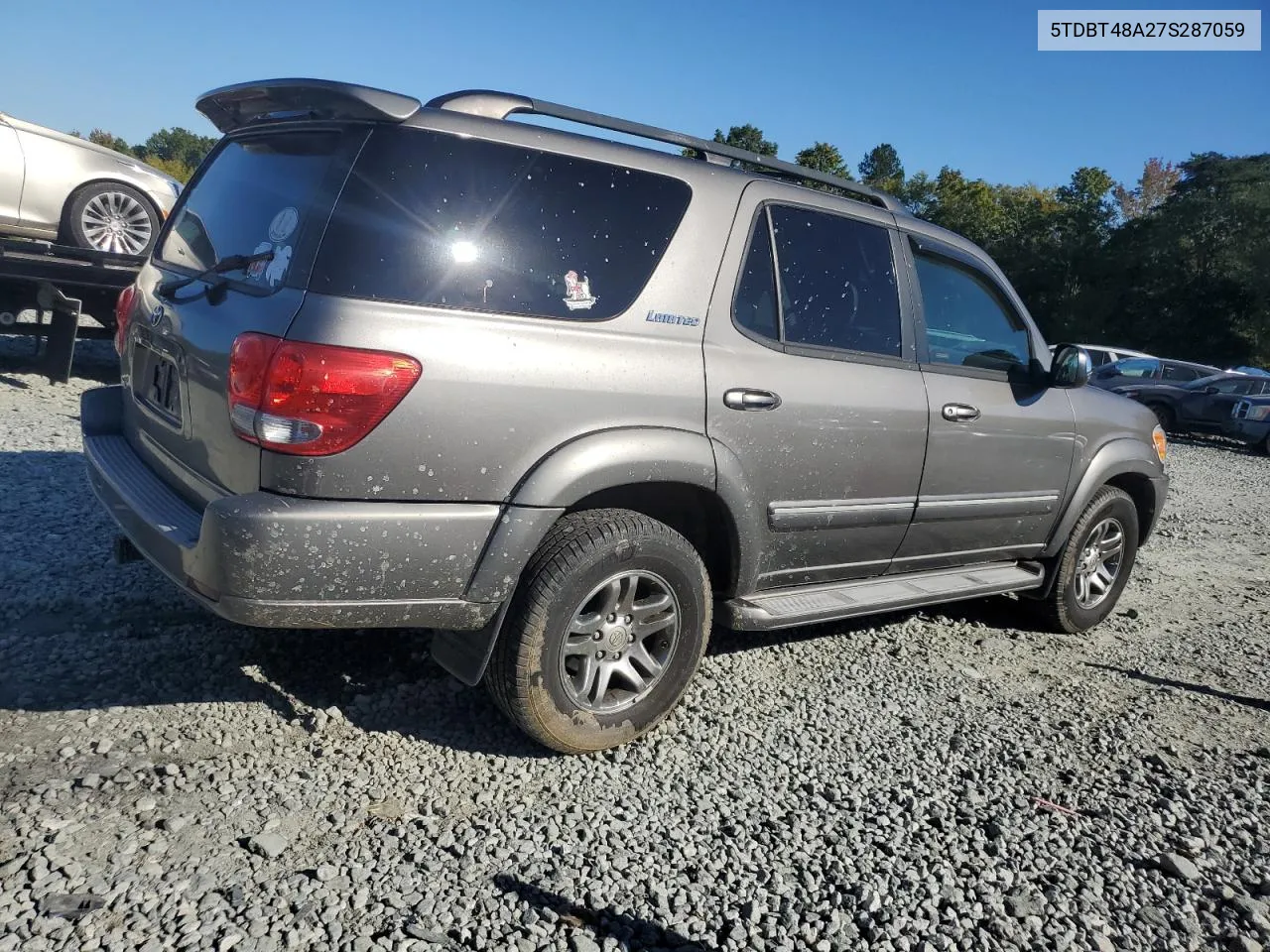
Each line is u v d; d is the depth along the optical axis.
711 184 3.54
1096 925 2.76
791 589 4.04
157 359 3.45
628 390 3.18
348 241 2.79
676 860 2.82
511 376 2.92
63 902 2.32
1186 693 4.70
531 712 3.13
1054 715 4.24
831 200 4.01
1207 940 2.75
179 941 2.25
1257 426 18.20
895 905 2.73
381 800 2.94
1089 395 5.23
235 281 3.05
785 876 2.81
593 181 3.25
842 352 3.92
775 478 3.66
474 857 2.72
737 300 3.56
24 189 8.23
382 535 2.77
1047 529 5.07
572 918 2.51
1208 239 50.66
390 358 2.72
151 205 8.95
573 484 3.04
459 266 2.91
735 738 3.65
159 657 3.64
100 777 2.85
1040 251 59.25
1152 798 3.53
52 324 8.50
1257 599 6.85
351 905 2.45
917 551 4.47
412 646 4.02
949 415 4.29
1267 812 3.52
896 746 3.75
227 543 2.65
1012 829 3.22
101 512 5.24
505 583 2.98
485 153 3.04
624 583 3.27
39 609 3.92
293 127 3.22
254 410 2.71
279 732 3.25
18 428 6.86
